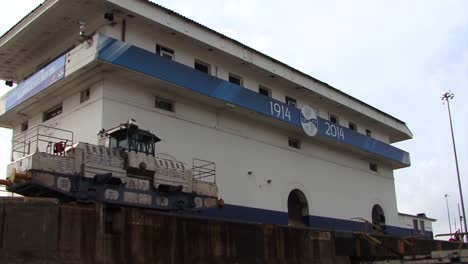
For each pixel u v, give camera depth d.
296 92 32.16
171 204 19.62
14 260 12.72
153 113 23.22
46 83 22.81
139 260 15.34
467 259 17.09
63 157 16.77
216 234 18.12
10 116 26.20
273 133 29.69
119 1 21.80
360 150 36.06
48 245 13.42
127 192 18.16
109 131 19.61
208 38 25.75
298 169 30.91
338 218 33.34
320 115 34.09
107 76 21.67
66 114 23.23
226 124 26.86
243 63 27.95
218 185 25.33
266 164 28.59
